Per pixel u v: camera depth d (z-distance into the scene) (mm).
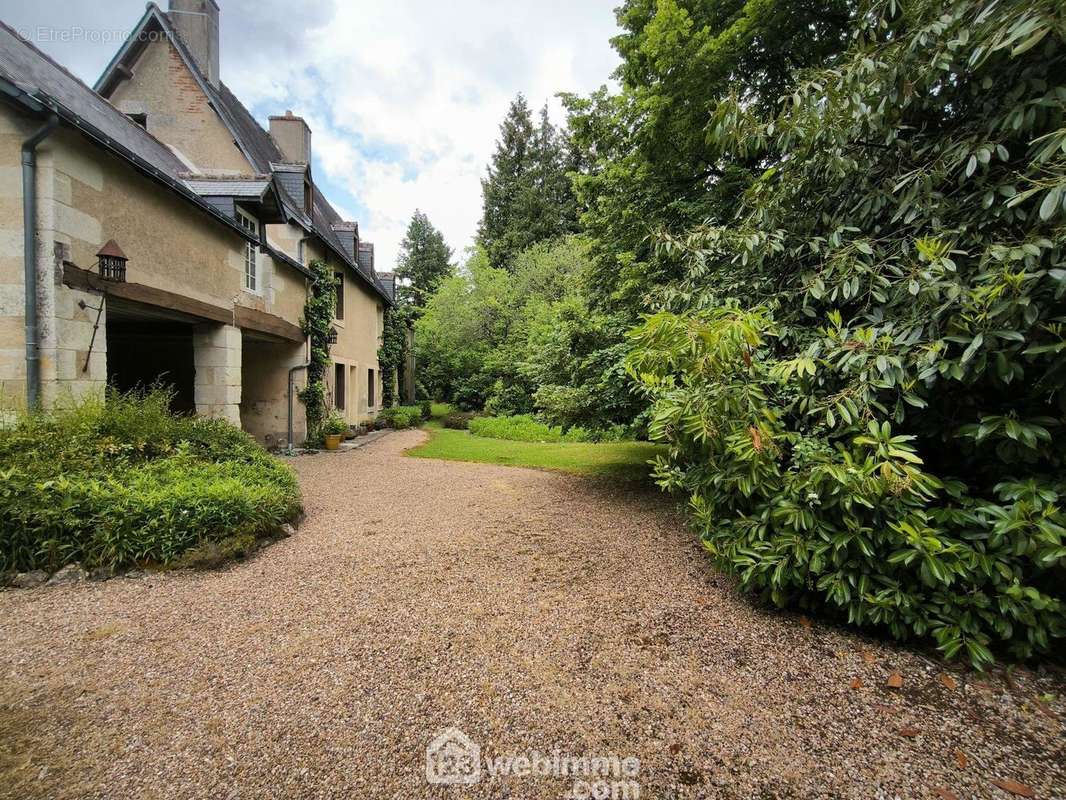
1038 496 2002
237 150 9695
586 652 2416
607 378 5559
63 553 3293
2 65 4480
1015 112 2215
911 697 2023
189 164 9523
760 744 1772
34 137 4230
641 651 2422
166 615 2801
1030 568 2158
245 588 3180
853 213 3172
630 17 6352
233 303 7332
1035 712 1909
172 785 1589
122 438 4457
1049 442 2098
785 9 5180
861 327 2521
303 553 3861
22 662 2318
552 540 4297
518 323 18875
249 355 9914
